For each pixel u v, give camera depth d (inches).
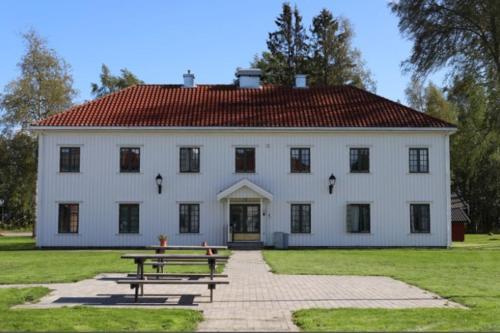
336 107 1563.7
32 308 486.0
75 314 446.0
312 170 1489.9
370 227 1483.8
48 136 1476.4
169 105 1555.1
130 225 1472.7
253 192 1455.5
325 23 2719.0
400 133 1493.6
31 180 2137.1
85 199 1469.0
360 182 1488.7
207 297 562.3
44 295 573.9
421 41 1644.9
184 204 1476.4
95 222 1466.5
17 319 425.1
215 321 438.3
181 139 1482.5
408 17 1657.2
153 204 1472.7
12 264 927.7
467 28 1622.8
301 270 828.6
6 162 2101.4
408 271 818.2
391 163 1492.4
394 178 1491.1
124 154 1481.3
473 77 1652.3
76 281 685.9
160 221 1470.2
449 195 1488.7
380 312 462.3
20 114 2084.2
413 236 1482.5
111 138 1478.8
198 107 1549.0
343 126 1475.1
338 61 2699.3
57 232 1462.8
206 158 1482.5
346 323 418.0
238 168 1485.0
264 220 1476.4
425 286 636.1
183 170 1481.3
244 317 454.3
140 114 1510.8
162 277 645.9
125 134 1478.8
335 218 1482.5
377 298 554.3
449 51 1626.5
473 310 472.4
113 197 1471.5
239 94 1628.9
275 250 1373.0
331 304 517.0
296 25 2778.1
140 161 1478.8
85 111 1523.1
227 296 569.9
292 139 1492.4
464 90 1704.0
